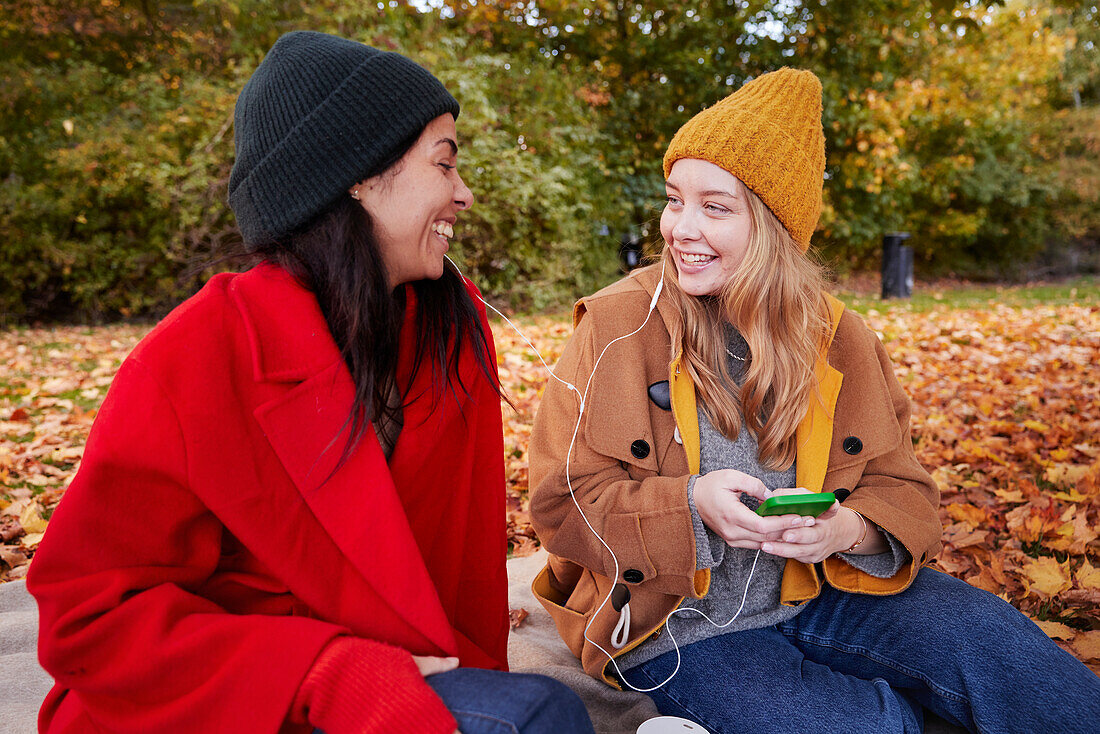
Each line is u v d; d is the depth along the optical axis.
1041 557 2.70
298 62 1.25
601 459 1.71
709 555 1.60
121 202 10.46
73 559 1.11
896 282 12.98
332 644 1.10
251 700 1.06
